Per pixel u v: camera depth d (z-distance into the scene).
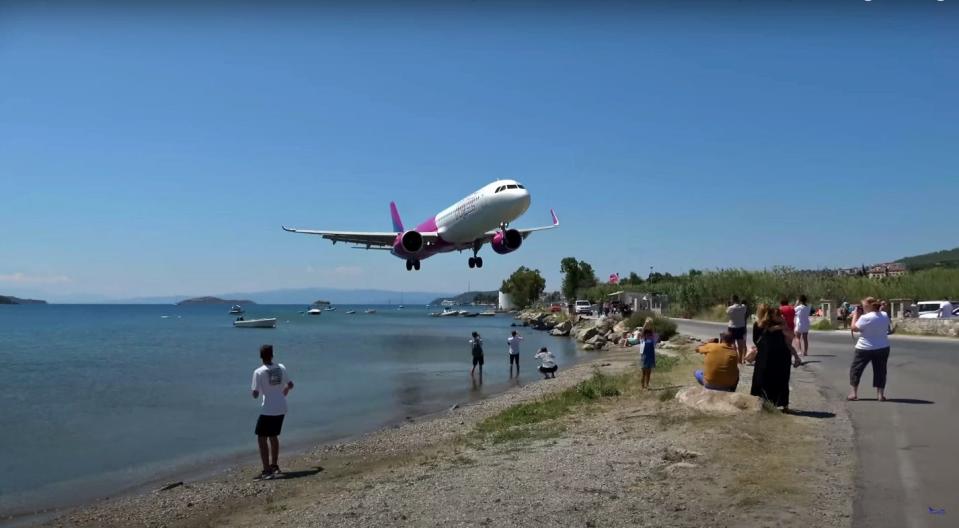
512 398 20.88
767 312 11.08
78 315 168.62
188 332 78.69
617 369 26.25
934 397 11.92
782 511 6.06
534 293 155.00
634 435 10.48
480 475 9.04
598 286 98.75
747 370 17.50
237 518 9.03
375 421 18.17
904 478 6.84
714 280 58.03
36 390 25.78
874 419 9.88
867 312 11.71
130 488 11.73
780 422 9.87
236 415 19.77
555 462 9.24
